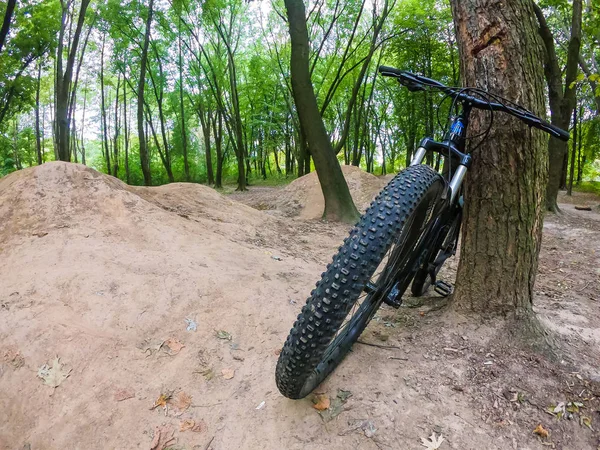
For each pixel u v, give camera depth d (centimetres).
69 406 216
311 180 1068
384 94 2555
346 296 154
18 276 313
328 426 184
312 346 156
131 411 208
